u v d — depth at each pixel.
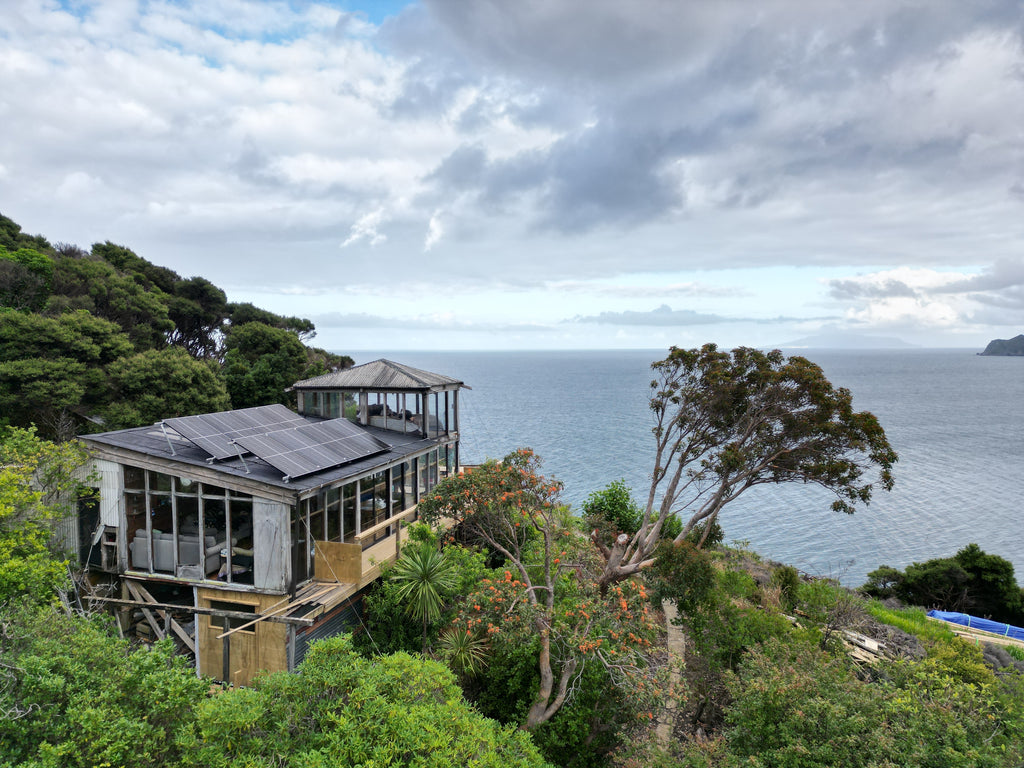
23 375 27.72
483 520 17.25
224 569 16.03
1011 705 11.54
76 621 10.57
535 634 14.58
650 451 92.81
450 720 8.45
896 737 10.24
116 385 32.41
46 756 7.03
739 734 11.95
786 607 24.92
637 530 29.17
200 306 63.53
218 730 7.41
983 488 83.00
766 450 20.36
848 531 62.03
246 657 15.57
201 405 33.28
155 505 16.48
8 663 8.55
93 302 44.19
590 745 15.41
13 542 13.34
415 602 15.77
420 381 24.98
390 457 20.78
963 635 27.80
